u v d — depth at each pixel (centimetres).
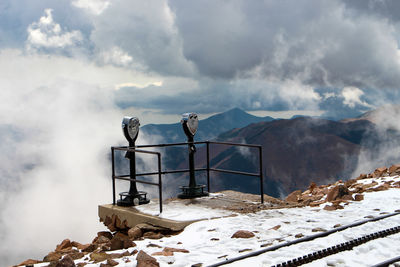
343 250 591
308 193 1206
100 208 924
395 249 589
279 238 643
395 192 1029
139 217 816
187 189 993
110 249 656
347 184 1261
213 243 646
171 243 667
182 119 1002
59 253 691
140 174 930
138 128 926
